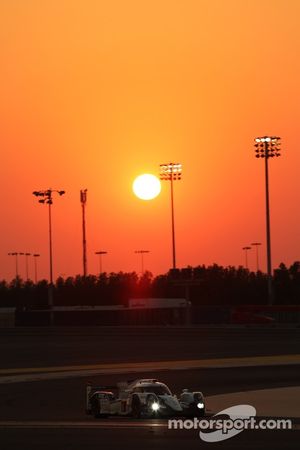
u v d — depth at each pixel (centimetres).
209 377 5144
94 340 8838
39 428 2736
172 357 6875
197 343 8150
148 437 2444
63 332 10025
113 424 2842
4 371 5912
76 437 2456
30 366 6391
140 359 6750
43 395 4247
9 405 3769
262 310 11388
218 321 11738
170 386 4594
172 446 2223
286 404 3619
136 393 3066
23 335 9800
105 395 3162
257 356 6769
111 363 6456
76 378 5219
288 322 11119
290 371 5509
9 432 2620
